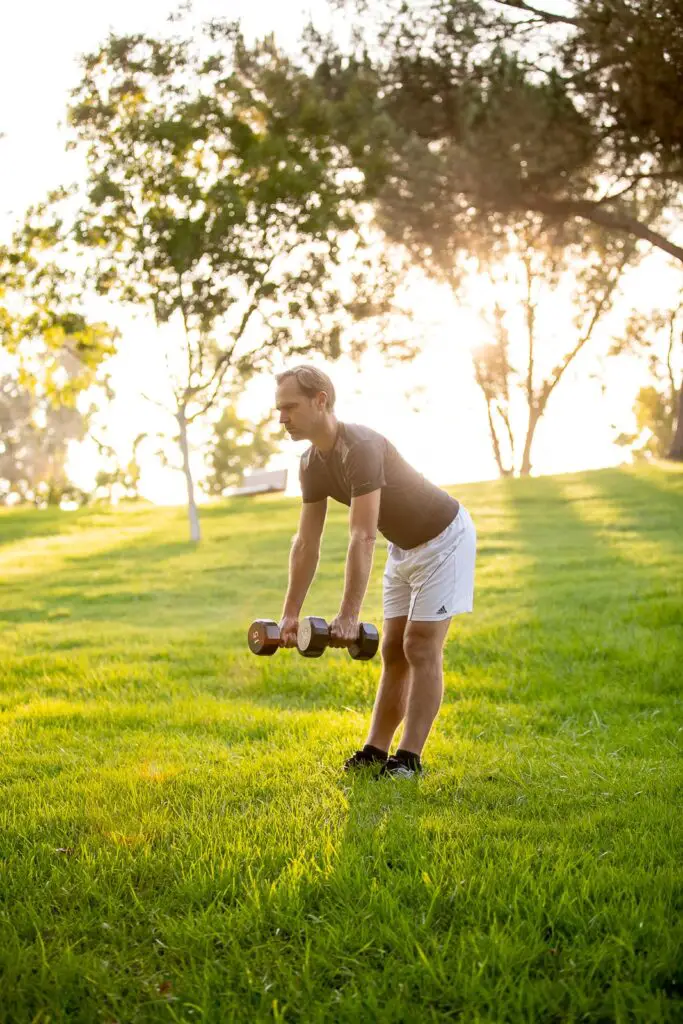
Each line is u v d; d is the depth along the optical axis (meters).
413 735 5.13
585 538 19.52
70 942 3.32
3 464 74.81
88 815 4.50
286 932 3.37
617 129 20.92
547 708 7.30
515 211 22.94
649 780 5.02
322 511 5.20
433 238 23.78
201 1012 2.88
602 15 18.34
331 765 5.44
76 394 28.98
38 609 15.65
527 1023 2.83
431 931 3.33
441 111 22.09
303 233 24.89
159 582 18.22
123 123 25.25
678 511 22.45
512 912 3.39
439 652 5.19
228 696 7.99
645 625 10.51
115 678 8.74
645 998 2.89
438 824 4.25
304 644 4.78
